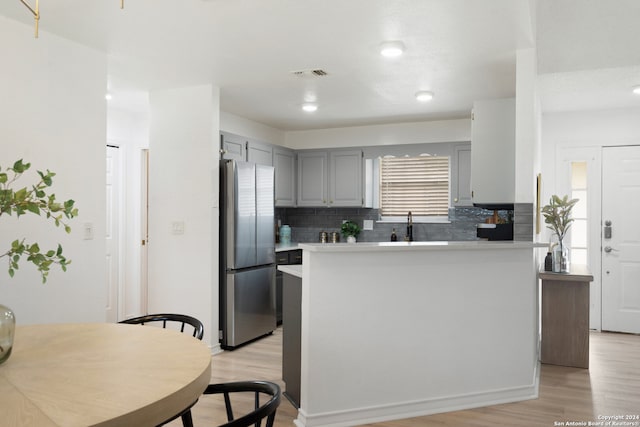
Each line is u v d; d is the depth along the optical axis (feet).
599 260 18.31
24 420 3.71
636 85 14.90
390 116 19.06
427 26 10.14
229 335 14.98
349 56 12.05
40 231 10.21
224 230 15.20
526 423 9.68
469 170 18.78
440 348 10.45
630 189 17.95
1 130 9.51
